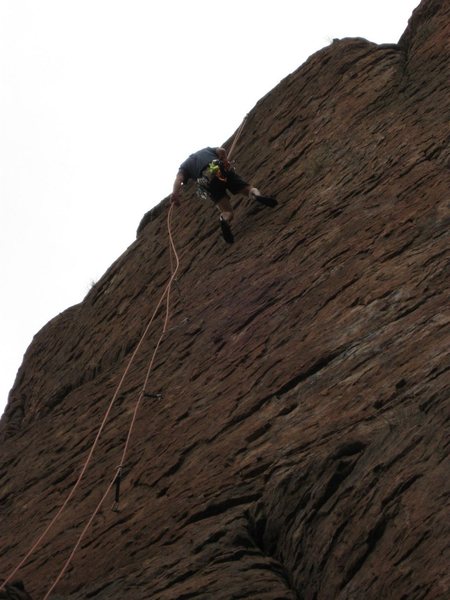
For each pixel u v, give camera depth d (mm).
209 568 7184
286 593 6832
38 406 13125
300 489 7281
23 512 10188
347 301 8992
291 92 13352
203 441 8742
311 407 8125
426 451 6637
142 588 7242
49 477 10469
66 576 8344
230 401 8961
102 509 9078
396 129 11086
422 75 11695
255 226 11828
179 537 7766
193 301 11375
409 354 7785
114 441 10078
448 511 6168
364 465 6977
